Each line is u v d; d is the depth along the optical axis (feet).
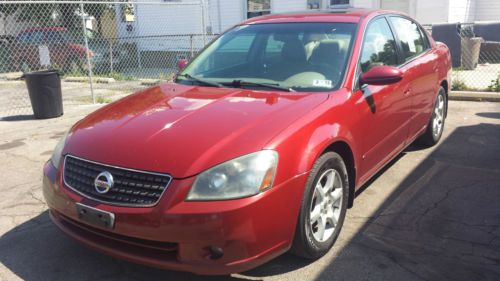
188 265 9.25
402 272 10.76
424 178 16.43
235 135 9.93
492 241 12.08
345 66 12.99
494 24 40.22
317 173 10.61
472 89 31.30
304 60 13.53
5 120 28.12
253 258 9.41
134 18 61.21
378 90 13.67
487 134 21.83
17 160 19.90
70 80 47.67
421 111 17.54
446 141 20.85
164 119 10.92
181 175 9.25
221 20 54.49
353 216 13.58
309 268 11.00
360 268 10.95
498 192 15.08
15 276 11.00
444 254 11.50
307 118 10.84
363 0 44.91
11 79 51.78
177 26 57.88
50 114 28.19
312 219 10.80
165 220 9.11
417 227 12.89
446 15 42.11
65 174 10.69
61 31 53.36
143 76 50.06
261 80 13.24
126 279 10.80
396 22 16.92
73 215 10.21
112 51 54.49
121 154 9.91
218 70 14.39
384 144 14.39
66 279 10.86
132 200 9.48
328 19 14.78
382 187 15.69
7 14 57.67
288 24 14.97
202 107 11.44
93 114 12.66
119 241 9.96
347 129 11.84
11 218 14.08
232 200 9.11
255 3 51.72
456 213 13.69
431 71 18.17
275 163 9.64
